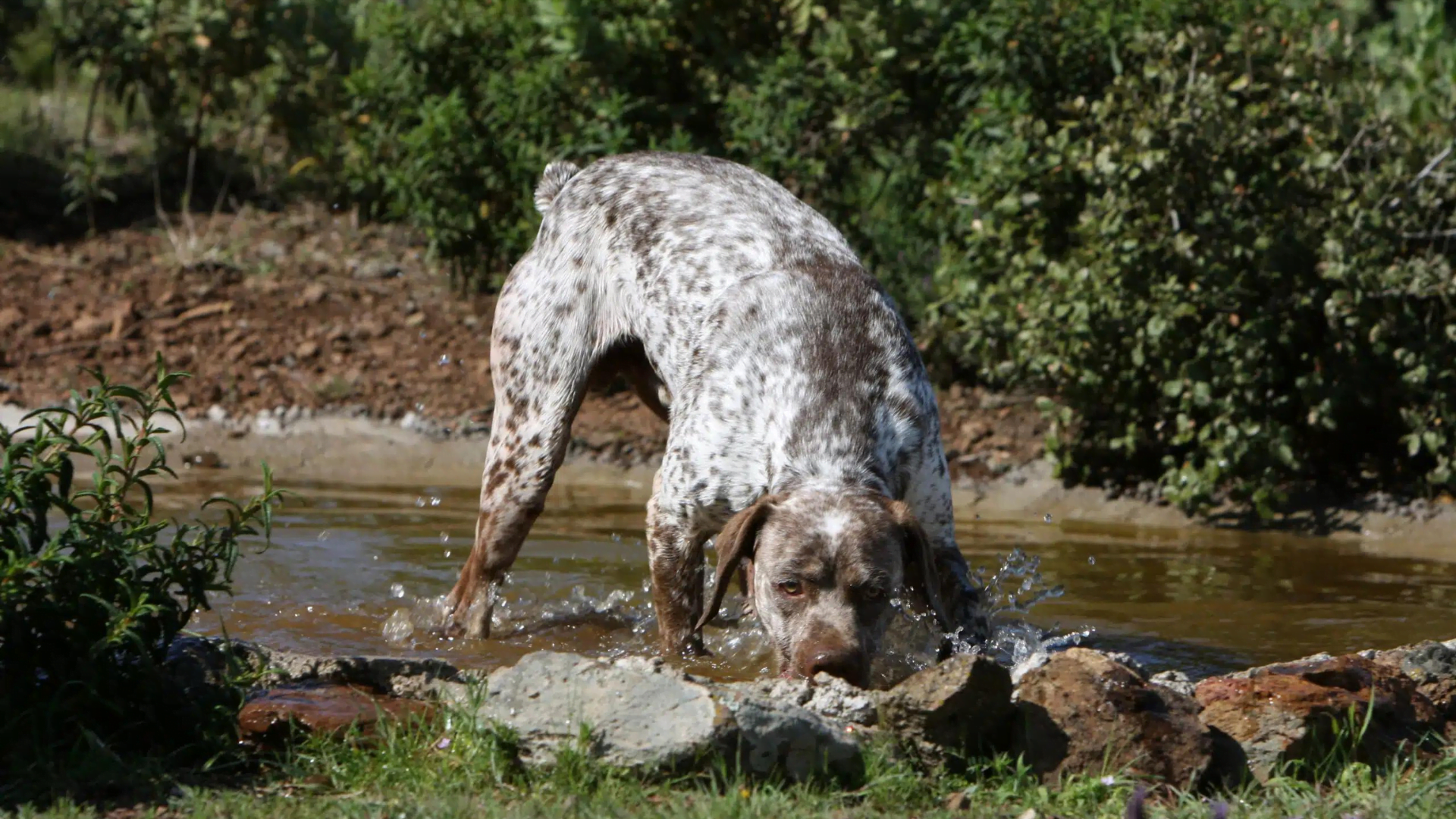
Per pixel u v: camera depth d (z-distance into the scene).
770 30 14.20
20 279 14.69
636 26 13.66
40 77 18.41
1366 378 10.90
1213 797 4.86
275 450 12.12
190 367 13.34
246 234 15.95
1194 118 11.06
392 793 4.73
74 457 11.64
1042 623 7.82
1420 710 5.62
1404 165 10.91
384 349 13.82
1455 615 8.04
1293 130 11.37
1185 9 11.91
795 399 6.75
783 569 6.02
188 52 15.85
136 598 5.11
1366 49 12.79
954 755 5.05
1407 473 11.05
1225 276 10.84
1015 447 11.97
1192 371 10.69
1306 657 6.87
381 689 5.75
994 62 12.55
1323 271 10.68
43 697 5.14
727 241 7.42
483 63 14.14
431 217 13.91
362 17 16.23
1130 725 5.03
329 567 8.77
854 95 13.20
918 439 6.80
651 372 8.16
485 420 12.73
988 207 12.03
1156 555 9.71
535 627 7.87
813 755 4.91
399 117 14.25
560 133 13.70
